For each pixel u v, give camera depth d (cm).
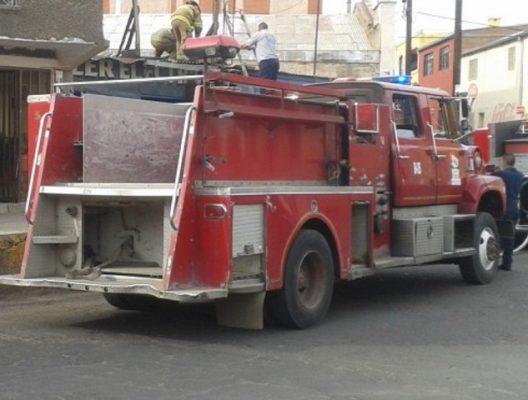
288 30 2742
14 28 1388
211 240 742
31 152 1252
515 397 604
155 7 2952
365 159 943
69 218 830
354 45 2664
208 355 717
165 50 1738
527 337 820
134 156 869
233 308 824
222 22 2336
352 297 1061
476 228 1136
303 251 825
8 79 1473
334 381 638
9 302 998
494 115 4122
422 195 1037
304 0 2966
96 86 903
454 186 1109
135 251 830
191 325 854
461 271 1162
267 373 657
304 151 877
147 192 754
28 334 800
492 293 1093
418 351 752
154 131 866
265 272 779
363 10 2805
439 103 1098
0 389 598
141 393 594
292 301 814
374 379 647
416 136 1044
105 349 736
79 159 857
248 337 796
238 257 749
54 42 1357
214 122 764
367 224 933
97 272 809
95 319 890
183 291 725
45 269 831
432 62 4956
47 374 643
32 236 816
